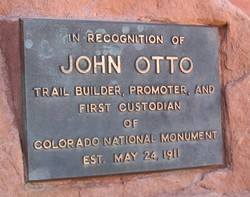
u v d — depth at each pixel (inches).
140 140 70.1
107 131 68.8
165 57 72.1
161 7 73.5
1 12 67.3
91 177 68.2
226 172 74.0
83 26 68.7
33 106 66.1
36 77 66.5
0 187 64.5
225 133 74.7
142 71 70.8
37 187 66.3
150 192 70.6
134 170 69.6
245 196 74.0
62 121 67.1
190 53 73.5
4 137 65.2
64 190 66.7
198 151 72.9
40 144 66.0
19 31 66.8
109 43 69.7
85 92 68.2
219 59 75.4
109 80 69.4
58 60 67.4
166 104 71.7
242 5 78.5
